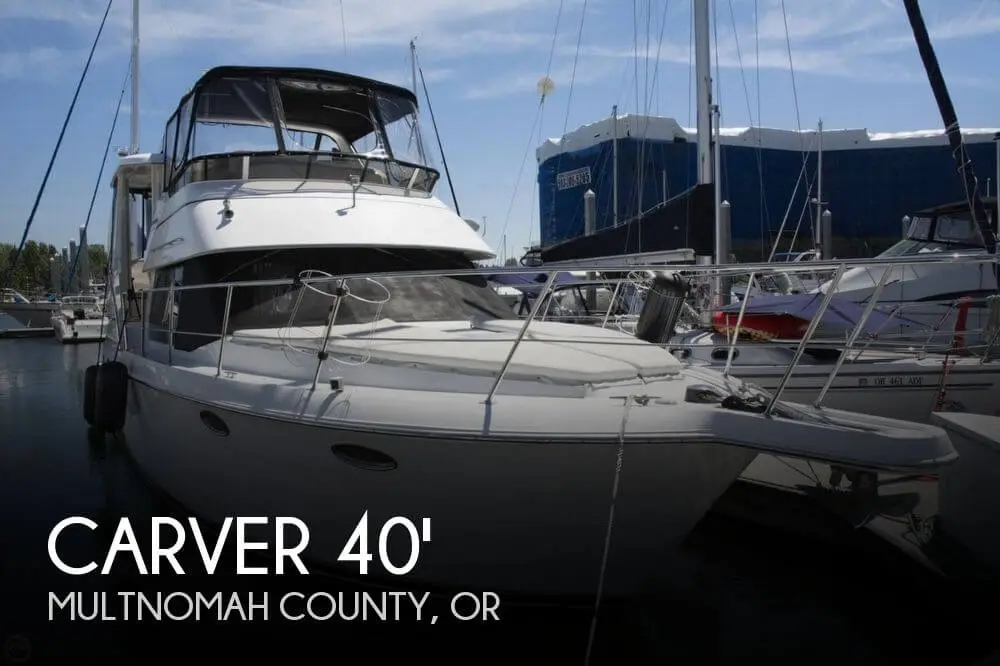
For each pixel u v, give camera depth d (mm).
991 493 4109
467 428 3463
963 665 3715
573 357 3986
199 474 4770
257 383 4145
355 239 5105
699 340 7605
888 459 3141
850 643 3895
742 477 5457
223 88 5809
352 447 3748
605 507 3561
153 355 5785
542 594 3838
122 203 8125
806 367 6988
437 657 3775
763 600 4398
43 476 6559
